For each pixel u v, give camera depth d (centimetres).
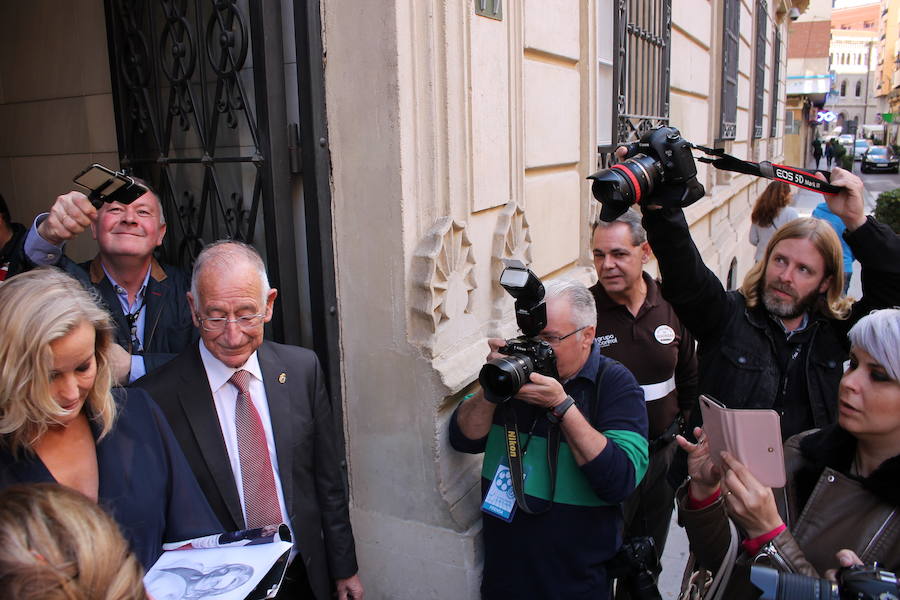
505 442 201
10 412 125
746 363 207
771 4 1353
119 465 144
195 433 178
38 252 188
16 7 337
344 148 220
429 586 235
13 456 131
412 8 209
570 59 330
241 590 133
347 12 210
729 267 830
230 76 230
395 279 218
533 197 297
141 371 194
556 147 317
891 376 134
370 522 241
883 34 7681
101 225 201
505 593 204
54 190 344
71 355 128
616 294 256
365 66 210
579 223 358
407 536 235
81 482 139
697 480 163
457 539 226
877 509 139
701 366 219
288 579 188
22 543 77
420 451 226
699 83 671
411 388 223
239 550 146
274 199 222
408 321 219
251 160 226
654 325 255
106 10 274
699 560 167
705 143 730
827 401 202
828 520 144
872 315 141
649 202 189
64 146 333
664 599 298
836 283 203
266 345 193
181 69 250
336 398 236
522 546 199
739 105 955
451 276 226
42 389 125
